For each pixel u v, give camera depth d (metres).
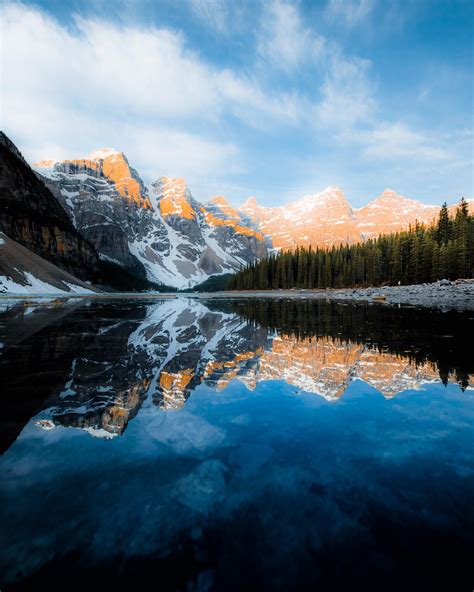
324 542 2.52
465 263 55.94
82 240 142.62
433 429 4.58
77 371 7.62
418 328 14.77
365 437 4.34
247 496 3.06
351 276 87.38
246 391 6.33
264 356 9.39
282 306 33.16
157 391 6.28
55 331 14.19
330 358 9.06
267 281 114.56
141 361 8.73
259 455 3.86
